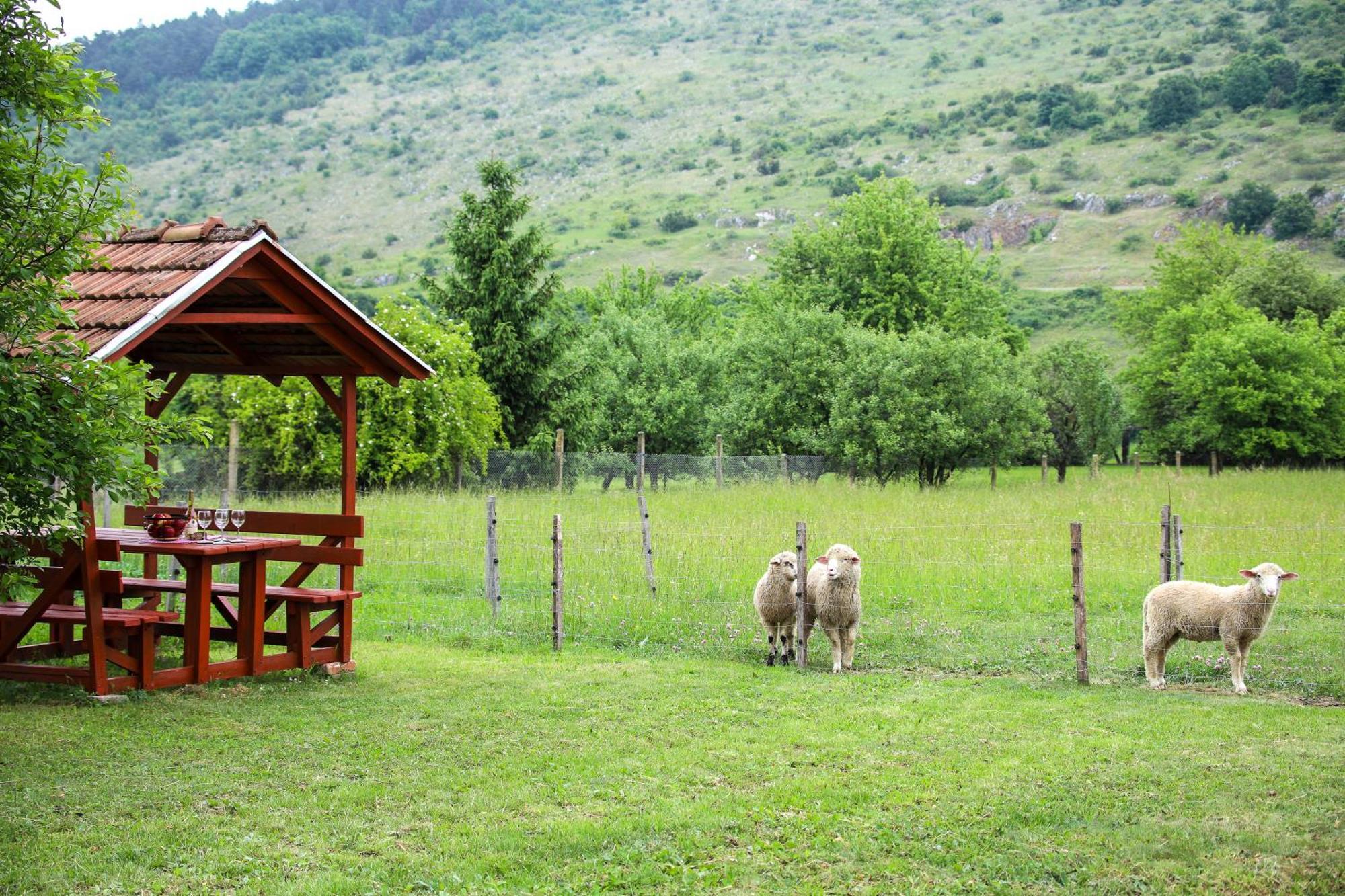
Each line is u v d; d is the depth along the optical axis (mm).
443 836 6430
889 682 10812
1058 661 11812
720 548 17641
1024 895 5629
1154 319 63000
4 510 6992
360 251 165250
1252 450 42188
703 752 8211
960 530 20016
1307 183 119688
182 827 6484
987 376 33375
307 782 7395
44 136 7258
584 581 15852
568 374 36562
